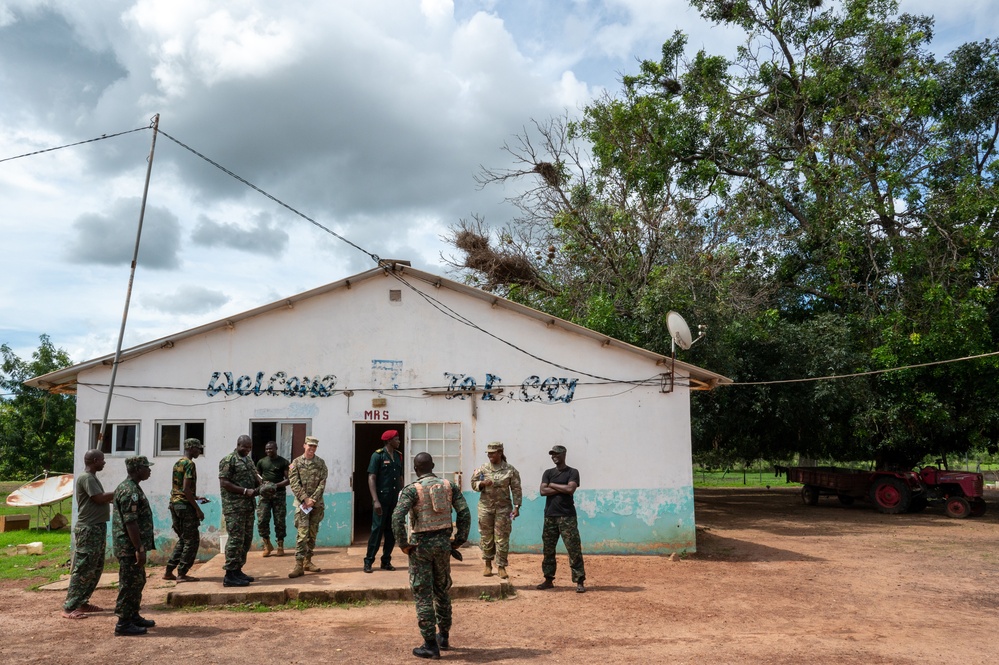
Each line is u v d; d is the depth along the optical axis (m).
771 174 23.14
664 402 13.05
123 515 7.33
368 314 12.83
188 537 9.73
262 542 11.97
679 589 10.09
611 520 12.78
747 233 22.91
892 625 8.40
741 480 44.41
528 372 12.96
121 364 12.10
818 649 7.22
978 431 22.16
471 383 12.84
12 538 17.89
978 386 20.72
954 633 8.11
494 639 7.43
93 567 8.25
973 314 19.39
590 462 12.85
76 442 11.84
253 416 12.34
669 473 12.91
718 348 18.91
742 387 22.02
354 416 12.57
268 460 11.36
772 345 21.84
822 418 22.05
